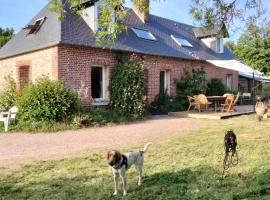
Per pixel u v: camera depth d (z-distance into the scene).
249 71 21.08
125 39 19.06
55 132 12.73
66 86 15.71
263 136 11.09
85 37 16.69
